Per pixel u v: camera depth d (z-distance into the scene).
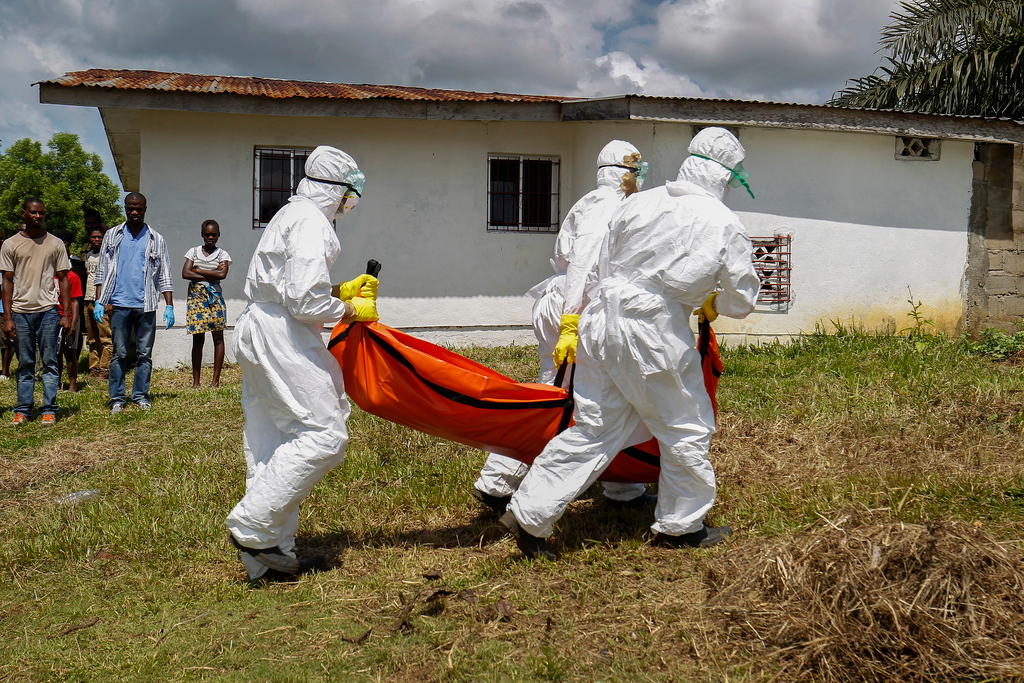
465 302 12.85
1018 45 14.38
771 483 5.89
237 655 3.93
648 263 4.62
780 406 7.66
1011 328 12.53
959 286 12.36
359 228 12.46
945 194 12.21
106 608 4.52
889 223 12.04
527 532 4.82
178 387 10.50
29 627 4.35
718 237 4.59
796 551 4.03
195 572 4.95
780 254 11.66
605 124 11.98
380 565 4.93
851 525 4.36
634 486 5.75
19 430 8.33
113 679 3.78
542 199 13.08
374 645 3.97
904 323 12.22
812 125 11.22
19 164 46.44
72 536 5.47
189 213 12.01
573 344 4.97
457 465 6.50
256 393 4.65
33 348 8.62
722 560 4.47
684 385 4.71
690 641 3.85
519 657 3.83
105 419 8.61
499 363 10.62
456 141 12.62
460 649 3.90
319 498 6.04
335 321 4.68
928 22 15.59
